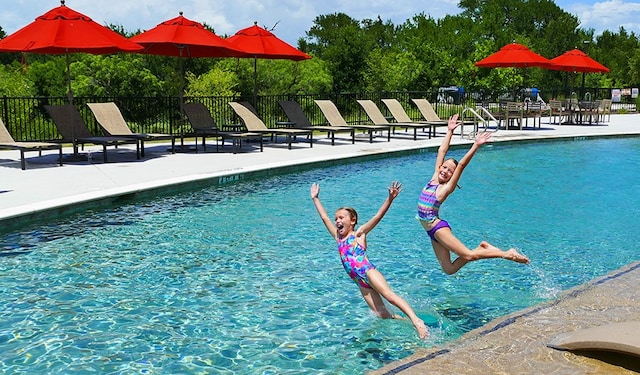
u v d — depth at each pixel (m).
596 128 21.69
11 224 7.30
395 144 16.02
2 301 5.16
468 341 3.88
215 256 6.49
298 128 15.84
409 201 9.41
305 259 6.40
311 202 9.27
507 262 6.35
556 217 8.45
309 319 4.80
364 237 4.82
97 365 4.02
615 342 3.47
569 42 62.31
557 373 3.39
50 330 4.58
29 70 36.19
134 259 6.36
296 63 37.06
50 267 6.07
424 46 40.41
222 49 15.31
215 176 10.34
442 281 5.74
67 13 12.16
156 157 13.24
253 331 4.58
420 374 3.41
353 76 45.31
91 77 31.61
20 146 11.03
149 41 13.31
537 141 17.67
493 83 36.78
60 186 9.27
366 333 4.52
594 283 5.03
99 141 12.26
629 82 47.06
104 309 5.02
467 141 16.72
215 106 20.25
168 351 4.24
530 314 4.35
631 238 7.36
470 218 8.39
